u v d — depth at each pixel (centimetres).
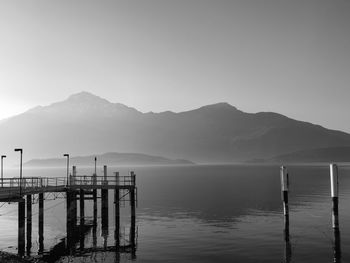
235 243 5053
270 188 13362
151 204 9400
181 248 4834
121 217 7350
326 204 8744
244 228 6047
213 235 5556
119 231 5941
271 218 6956
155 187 14800
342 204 8738
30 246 5078
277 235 5494
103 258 4456
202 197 10831
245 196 10850
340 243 4984
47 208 9850
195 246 4925
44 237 5681
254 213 7612
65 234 5906
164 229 6066
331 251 4631
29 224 5209
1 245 5191
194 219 7012
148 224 6538
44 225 6850
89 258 4469
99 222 6819
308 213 7444
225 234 5612
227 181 17788
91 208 9375
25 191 4916
